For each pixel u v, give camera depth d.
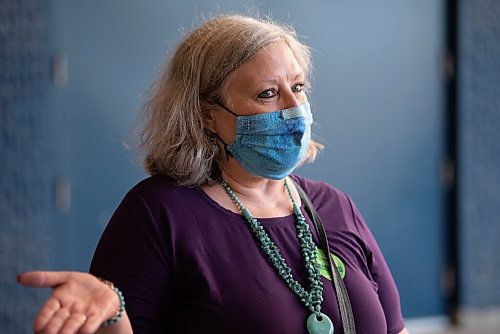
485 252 9.59
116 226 3.25
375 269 3.60
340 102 8.82
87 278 2.62
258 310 3.14
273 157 3.35
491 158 9.48
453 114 9.32
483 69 9.32
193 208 3.29
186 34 3.63
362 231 3.64
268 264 3.26
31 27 7.71
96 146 8.02
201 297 3.15
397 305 3.68
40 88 7.79
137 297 3.11
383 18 8.92
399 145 9.13
